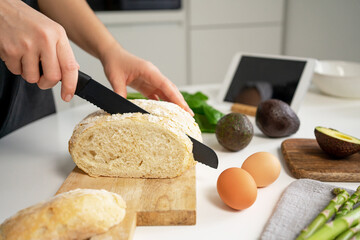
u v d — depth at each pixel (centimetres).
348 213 37
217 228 40
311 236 35
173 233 40
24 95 74
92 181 49
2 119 68
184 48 159
